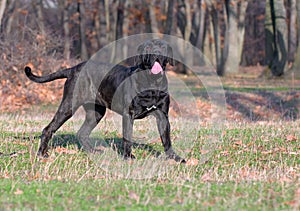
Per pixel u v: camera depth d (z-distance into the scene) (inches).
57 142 456.1
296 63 1223.5
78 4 1637.6
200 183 319.6
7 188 305.9
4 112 792.9
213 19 1663.4
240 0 1660.9
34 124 577.3
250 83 1192.8
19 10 1448.1
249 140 470.6
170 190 302.4
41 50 901.8
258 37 2461.9
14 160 388.2
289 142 463.5
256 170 360.8
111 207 266.5
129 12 1759.4
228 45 1492.4
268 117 802.2
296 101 904.3
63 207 267.1
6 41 882.8
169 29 1444.4
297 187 305.1
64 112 402.6
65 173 347.6
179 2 1732.3
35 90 877.8
